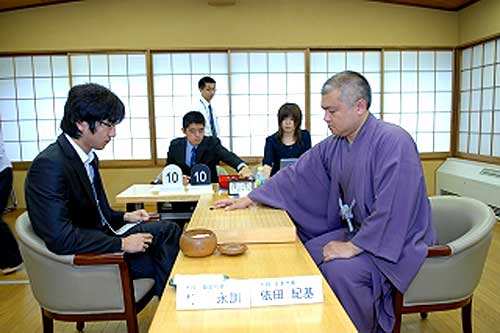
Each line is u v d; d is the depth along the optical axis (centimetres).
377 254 159
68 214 164
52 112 559
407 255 160
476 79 541
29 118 561
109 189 565
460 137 580
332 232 189
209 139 338
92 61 551
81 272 163
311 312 99
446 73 580
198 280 104
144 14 543
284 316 97
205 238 131
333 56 565
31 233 169
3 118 561
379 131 171
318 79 566
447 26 567
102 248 162
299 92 565
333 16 554
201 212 174
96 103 162
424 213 169
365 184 171
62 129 170
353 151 175
